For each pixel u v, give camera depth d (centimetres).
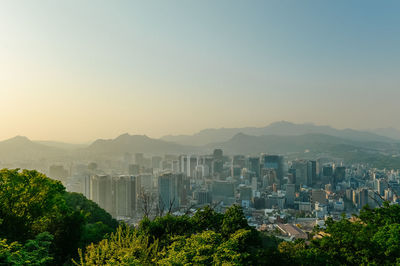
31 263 1461
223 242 1703
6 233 2248
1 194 2378
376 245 1819
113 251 1568
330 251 1966
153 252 1688
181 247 1697
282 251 2181
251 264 1991
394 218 2045
